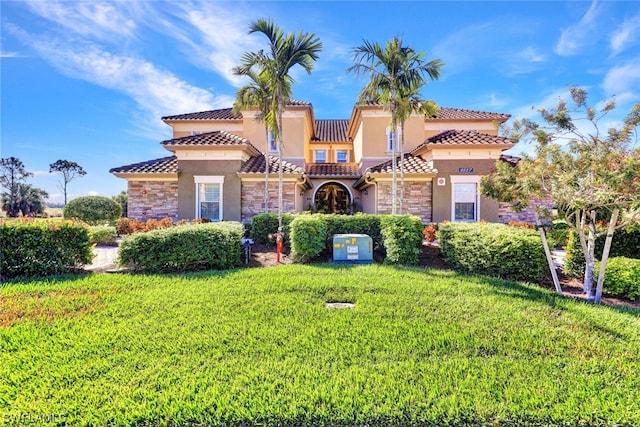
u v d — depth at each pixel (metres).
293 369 4.56
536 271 9.42
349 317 6.43
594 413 3.76
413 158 20.95
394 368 4.62
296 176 18.73
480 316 6.55
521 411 3.76
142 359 4.82
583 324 6.22
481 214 18.27
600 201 7.55
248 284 8.55
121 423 3.58
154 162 20.42
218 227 11.11
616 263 8.77
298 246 11.52
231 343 5.32
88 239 10.53
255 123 24.58
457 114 24.77
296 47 14.99
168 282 8.80
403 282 8.75
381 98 16.17
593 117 8.11
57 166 48.41
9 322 6.11
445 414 3.71
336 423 3.63
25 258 9.41
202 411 3.72
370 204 21.62
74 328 5.88
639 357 5.05
